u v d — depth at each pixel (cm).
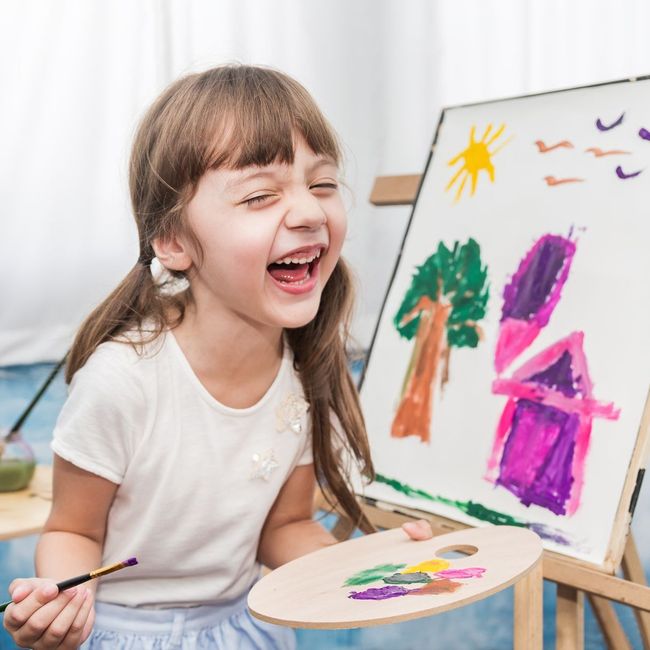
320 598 70
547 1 242
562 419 100
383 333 121
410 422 114
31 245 245
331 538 103
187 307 93
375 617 64
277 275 85
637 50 240
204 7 243
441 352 114
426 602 66
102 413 89
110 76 244
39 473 142
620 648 116
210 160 82
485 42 245
